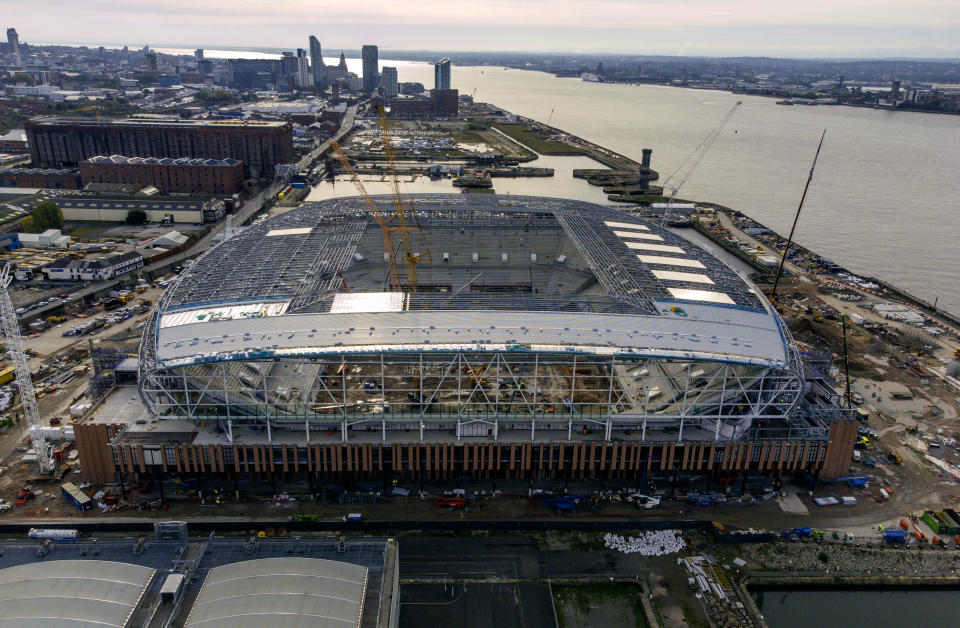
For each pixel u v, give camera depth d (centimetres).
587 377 13275
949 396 17588
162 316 14612
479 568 11219
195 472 13162
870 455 14762
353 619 8050
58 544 9244
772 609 11075
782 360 13462
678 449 13150
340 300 15325
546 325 14000
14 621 7819
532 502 13012
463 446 12888
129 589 8419
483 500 13038
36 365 17788
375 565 9056
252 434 13138
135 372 14838
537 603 10525
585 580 11006
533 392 13662
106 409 13850
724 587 10938
